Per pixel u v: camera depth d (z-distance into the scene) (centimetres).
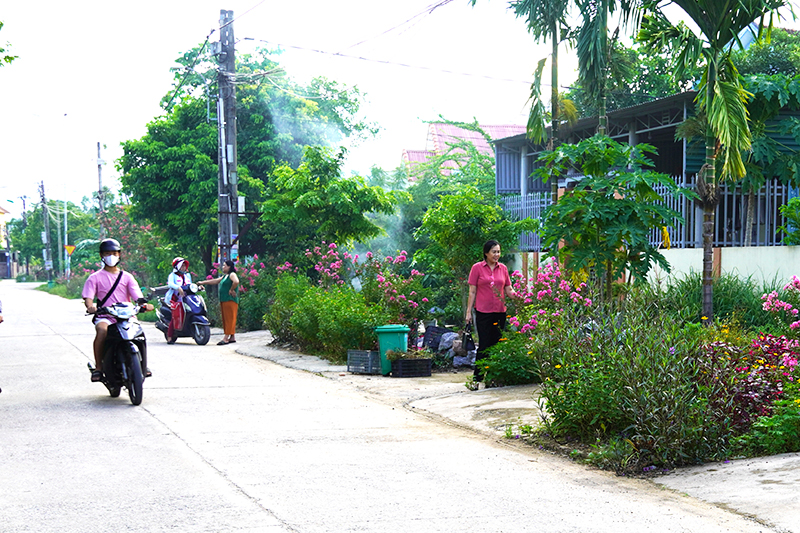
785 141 1501
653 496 495
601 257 866
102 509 452
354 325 1221
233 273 1594
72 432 680
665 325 650
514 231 1547
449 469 555
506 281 968
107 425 713
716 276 1242
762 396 628
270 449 616
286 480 519
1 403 841
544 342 826
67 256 5534
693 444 579
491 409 789
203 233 2470
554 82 1281
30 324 2092
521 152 2241
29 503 464
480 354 962
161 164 2547
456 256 1563
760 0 1049
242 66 2622
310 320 1347
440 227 1553
